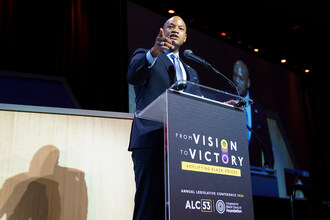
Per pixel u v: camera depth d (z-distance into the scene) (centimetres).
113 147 192
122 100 399
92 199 179
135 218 123
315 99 608
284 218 487
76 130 187
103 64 410
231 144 120
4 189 164
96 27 421
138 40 418
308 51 617
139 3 446
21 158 172
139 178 126
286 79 577
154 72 141
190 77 154
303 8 530
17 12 376
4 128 173
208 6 498
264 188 464
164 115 110
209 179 109
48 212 169
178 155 104
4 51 360
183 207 100
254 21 543
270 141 496
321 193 543
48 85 348
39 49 378
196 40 468
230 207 111
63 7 405
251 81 516
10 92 329
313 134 577
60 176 177
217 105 121
